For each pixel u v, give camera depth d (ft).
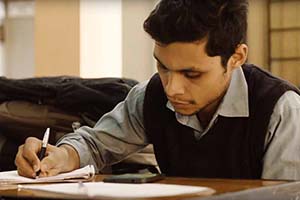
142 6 15.16
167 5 3.60
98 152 4.60
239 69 4.18
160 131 4.42
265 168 3.98
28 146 4.06
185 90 3.73
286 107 4.01
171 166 4.41
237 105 4.09
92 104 6.10
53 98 6.31
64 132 6.19
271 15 16.33
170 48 3.58
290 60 16.31
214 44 3.61
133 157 5.37
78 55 14.38
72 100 6.14
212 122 4.15
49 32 14.67
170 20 3.54
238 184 3.27
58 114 6.24
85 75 14.43
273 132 4.01
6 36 18.74
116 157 4.72
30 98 6.41
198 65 3.62
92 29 14.60
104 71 14.79
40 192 3.08
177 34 3.52
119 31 15.06
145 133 4.61
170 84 3.69
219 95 4.01
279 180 3.61
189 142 4.28
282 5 16.28
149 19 3.67
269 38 16.33
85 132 4.66
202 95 3.79
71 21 14.44
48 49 14.69
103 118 4.79
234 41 3.74
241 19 3.79
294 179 3.85
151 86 4.48
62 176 3.78
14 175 3.92
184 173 4.33
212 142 4.19
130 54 15.25
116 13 14.98
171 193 2.88
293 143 3.93
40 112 6.31
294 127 3.96
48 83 6.43
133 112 4.58
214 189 3.02
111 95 6.07
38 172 3.86
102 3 14.70
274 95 4.05
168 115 4.34
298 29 16.17
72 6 14.42
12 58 18.66
